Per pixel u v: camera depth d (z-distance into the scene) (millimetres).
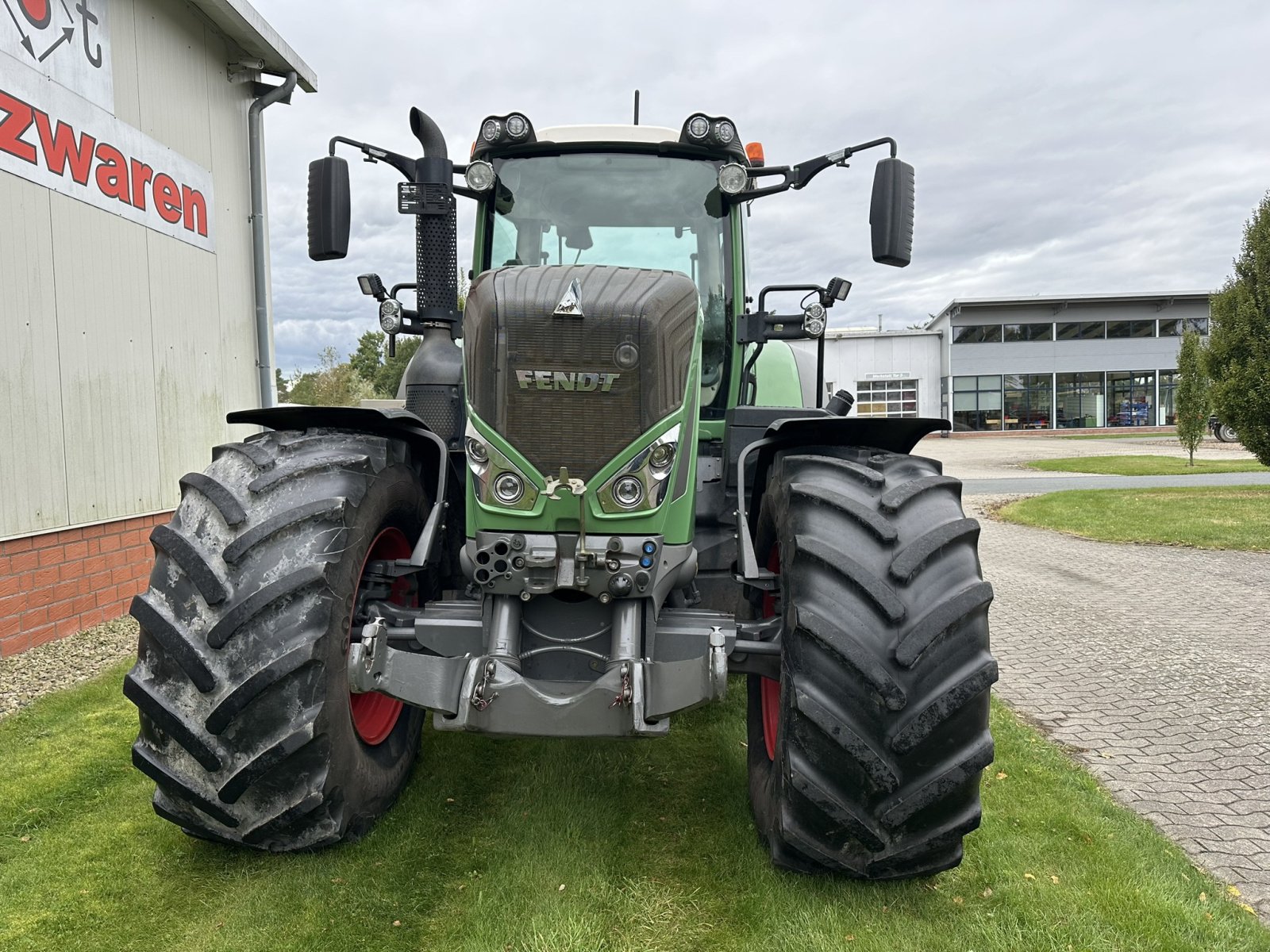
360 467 2611
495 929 2252
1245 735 4039
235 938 2229
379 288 3420
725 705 4039
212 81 7195
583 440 2514
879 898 2426
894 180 3229
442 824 2838
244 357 7738
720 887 2494
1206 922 2396
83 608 5527
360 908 2352
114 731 3736
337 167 3307
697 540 3293
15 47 4988
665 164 3762
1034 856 2750
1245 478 17109
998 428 40562
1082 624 6301
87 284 5609
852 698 2209
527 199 3775
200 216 7004
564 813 2902
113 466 5848
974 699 2250
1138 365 39844
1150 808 3270
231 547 2336
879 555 2297
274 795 2359
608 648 2611
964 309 40062
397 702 3061
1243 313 12398
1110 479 17766
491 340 2525
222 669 2281
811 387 5738
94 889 2457
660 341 2547
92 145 5664
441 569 3348
